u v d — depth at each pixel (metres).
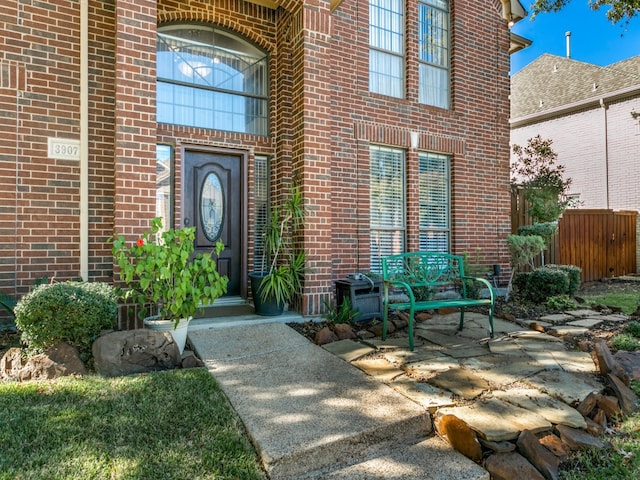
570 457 2.50
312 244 5.18
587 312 5.78
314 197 5.23
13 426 2.48
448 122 7.17
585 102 13.41
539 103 15.18
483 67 7.65
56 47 4.70
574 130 13.98
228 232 5.84
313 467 2.33
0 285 4.39
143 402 2.84
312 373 3.44
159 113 5.38
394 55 6.86
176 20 5.44
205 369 3.48
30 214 4.54
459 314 5.62
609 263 10.88
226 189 5.82
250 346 4.06
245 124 5.98
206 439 2.44
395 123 6.60
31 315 3.30
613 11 7.89
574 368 3.56
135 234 4.19
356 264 6.14
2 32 4.45
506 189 7.88
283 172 5.83
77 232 4.77
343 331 4.49
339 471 2.33
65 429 2.47
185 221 5.50
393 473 2.29
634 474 2.38
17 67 4.50
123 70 4.18
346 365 3.63
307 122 5.21
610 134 12.98
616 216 11.14
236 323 4.70
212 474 2.14
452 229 7.22
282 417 2.68
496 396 3.01
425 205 7.04
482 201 7.55
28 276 4.52
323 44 5.34
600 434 2.73
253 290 5.12
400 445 2.62
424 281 5.28
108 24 4.98
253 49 6.08
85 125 4.79
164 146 5.32
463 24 7.42
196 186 5.62
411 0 6.90
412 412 2.76
